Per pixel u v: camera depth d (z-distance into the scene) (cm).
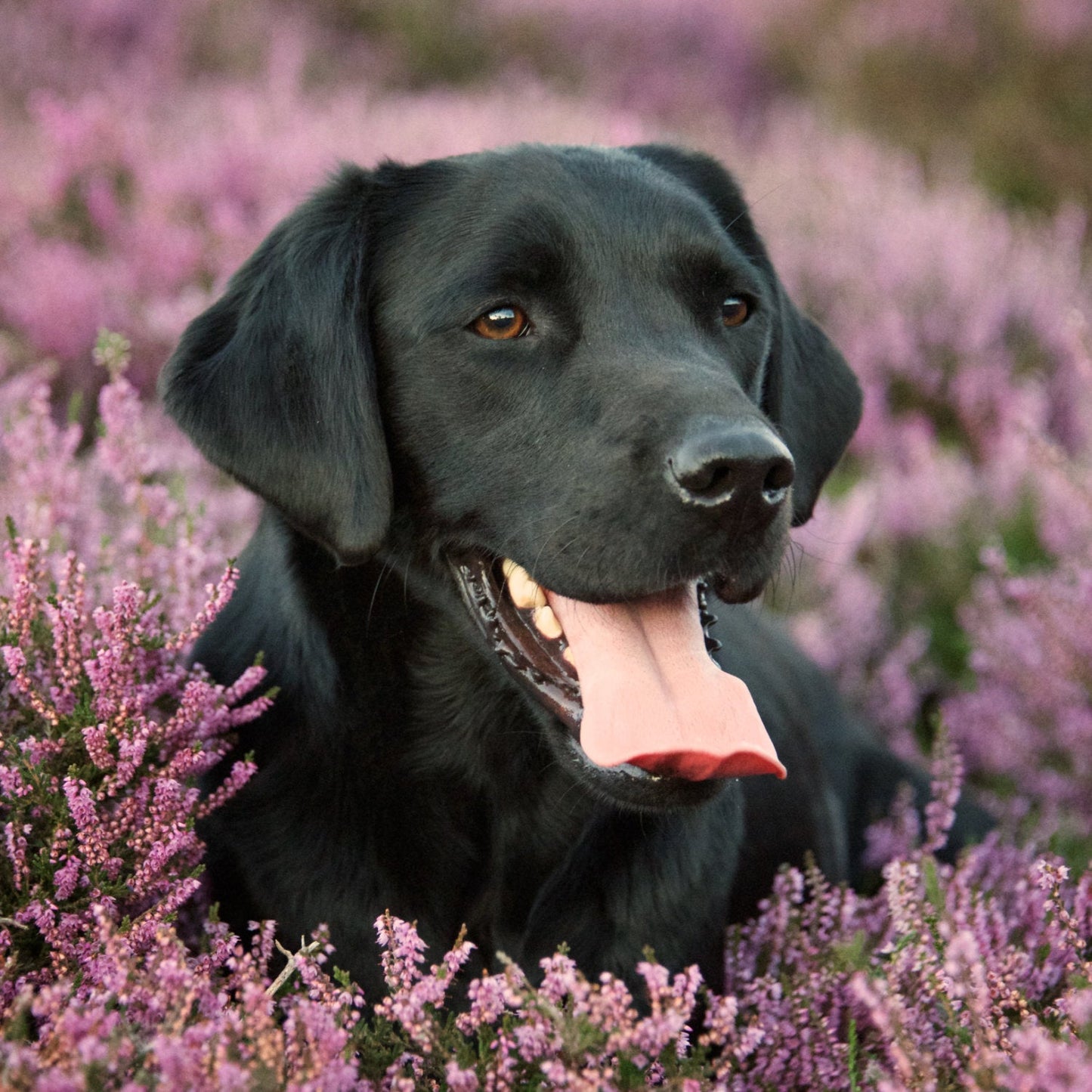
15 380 446
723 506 222
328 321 262
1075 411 623
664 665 238
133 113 698
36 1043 189
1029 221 912
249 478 262
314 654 267
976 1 1057
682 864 266
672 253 270
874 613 476
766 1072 237
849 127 1023
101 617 238
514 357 258
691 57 1190
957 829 392
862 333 633
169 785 227
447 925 271
